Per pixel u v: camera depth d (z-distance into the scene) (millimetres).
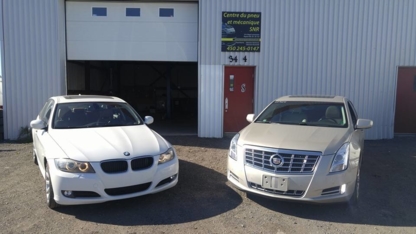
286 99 5895
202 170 5918
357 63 9195
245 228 3682
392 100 9328
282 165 3936
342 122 5020
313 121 5164
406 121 9617
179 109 18594
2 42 8742
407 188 5129
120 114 5559
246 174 4180
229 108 9305
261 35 9016
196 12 9242
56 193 3850
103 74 15008
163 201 4430
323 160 3871
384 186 5211
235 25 8961
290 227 3715
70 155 3928
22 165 6195
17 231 3533
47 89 8930
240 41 9000
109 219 3859
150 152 4223
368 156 7262
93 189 3816
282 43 9062
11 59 8797
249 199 4539
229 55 9016
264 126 5031
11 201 4375
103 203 4316
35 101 8922
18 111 8898
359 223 3848
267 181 3979
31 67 8859
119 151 4070
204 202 4422
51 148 4176
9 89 8852
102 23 9234
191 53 9359
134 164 4062
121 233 3527
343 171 3898
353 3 9055
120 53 9320
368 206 4367
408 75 9430
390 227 3756
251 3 8938
